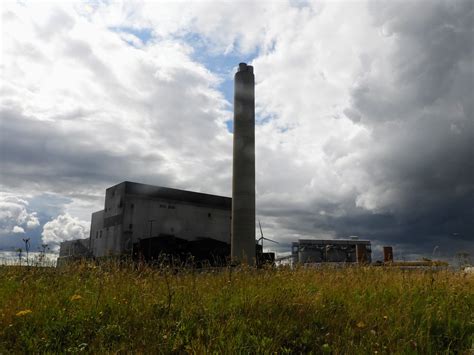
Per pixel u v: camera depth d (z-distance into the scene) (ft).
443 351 15.33
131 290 21.95
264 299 20.43
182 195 198.70
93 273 26.68
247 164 155.22
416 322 18.26
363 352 14.78
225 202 216.33
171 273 26.27
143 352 14.53
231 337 15.37
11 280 24.67
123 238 173.17
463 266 28.45
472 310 20.36
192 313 18.40
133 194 180.55
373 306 20.68
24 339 15.08
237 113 160.04
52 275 26.71
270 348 14.73
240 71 163.53
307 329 17.07
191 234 197.36
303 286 23.41
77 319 17.28
